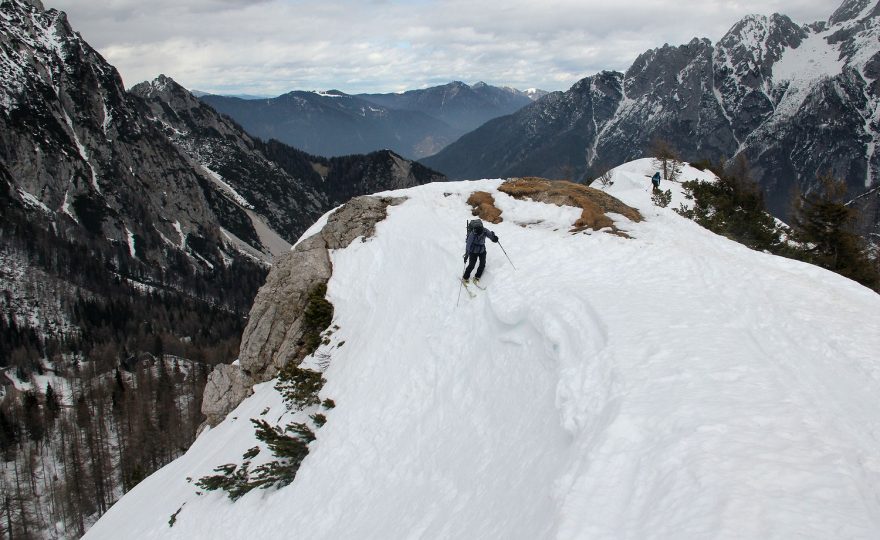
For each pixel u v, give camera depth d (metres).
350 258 24.33
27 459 69.69
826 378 9.85
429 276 20.12
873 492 6.52
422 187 27.83
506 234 21.34
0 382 98.88
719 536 5.80
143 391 85.50
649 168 53.91
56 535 60.38
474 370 15.07
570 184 25.64
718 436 7.73
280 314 24.58
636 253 17.94
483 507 10.24
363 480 14.46
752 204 40.22
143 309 143.62
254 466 17.62
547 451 10.12
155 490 22.36
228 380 25.91
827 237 35.56
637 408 8.91
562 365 11.84
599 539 6.64
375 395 17.05
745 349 10.91
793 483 6.59
